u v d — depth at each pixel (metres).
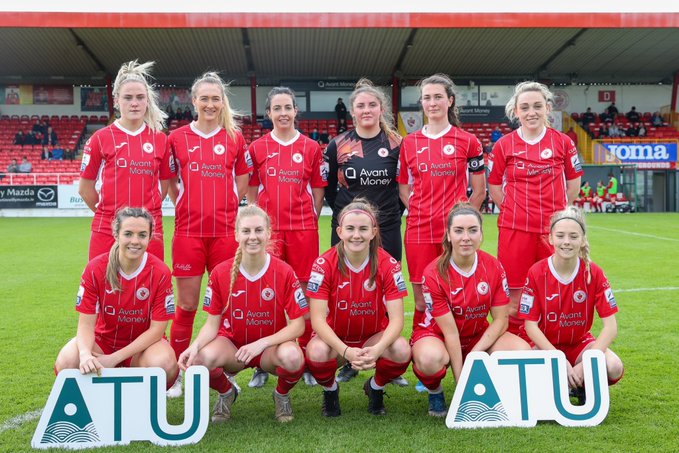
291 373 3.07
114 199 3.74
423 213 3.96
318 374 3.15
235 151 4.01
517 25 18.00
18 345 4.57
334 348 3.12
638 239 11.75
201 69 23.66
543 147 4.04
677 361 4.03
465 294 3.28
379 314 3.34
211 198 3.90
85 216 18.33
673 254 9.55
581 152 24.30
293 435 2.93
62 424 2.85
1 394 3.50
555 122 25.88
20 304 6.06
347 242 3.18
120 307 3.14
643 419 3.06
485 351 3.39
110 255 3.09
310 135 24.20
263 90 25.67
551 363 3.07
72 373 2.87
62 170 21.61
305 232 4.14
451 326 3.27
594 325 5.03
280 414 3.17
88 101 25.25
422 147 4.00
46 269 8.32
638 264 8.51
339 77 25.20
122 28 18.31
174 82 25.00
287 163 4.11
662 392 3.45
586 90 26.50
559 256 3.22
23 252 10.06
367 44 20.59
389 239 4.20
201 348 3.13
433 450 2.71
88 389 2.87
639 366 3.93
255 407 3.41
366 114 4.08
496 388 3.04
